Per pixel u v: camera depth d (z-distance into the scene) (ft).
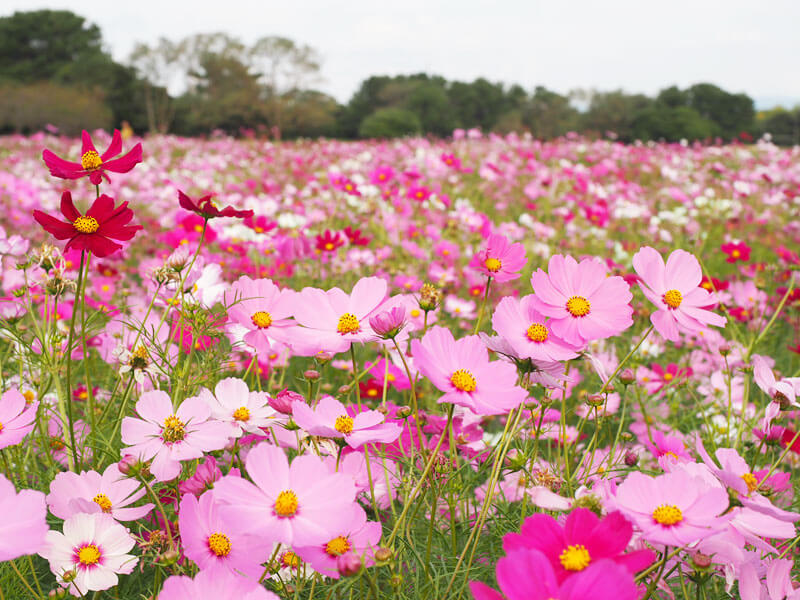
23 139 52.21
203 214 5.62
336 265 13.71
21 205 18.97
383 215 18.08
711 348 10.42
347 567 3.34
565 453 5.26
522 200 26.78
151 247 17.10
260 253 14.25
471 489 5.99
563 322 4.40
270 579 4.42
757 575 3.90
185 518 3.75
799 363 11.94
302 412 3.97
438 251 15.39
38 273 6.84
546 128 100.32
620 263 17.95
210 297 6.41
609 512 3.33
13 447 5.40
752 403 8.88
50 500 4.29
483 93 137.39
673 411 8.57
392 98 136.05
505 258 5.14
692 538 3.11
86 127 95.40
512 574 2.79
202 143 52.26
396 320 4.27
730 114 111.24
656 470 6.52
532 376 4.59
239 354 7.37
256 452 3.49
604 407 5.12
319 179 27.84
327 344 4.71
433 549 4.75
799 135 97.55
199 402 4.47
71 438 4.83
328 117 123.65
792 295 11.83
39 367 5.89
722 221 24.06
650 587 3.48
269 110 118.52
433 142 46.26
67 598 3.92
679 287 4.70
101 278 12.09
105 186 22.70
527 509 5.11
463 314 12.51
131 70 142.82
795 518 3.37
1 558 2.94
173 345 6.36
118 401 6.59
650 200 28.40
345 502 3.43
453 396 3.88
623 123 99.19
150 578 5.01
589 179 29.86
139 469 4.02
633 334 11.66
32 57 177.68
